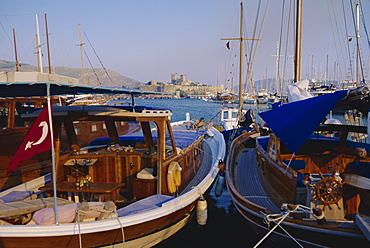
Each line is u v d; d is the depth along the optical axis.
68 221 5.30
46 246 4.95
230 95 51.09
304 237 5.91
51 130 4.93
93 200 7.37
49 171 10.96
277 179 7.73
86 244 5.23
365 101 6.93
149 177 7.42
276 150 7.88
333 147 8.43
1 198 6.47
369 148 8.08
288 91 9.64
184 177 9.02
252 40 19.95
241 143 14.97
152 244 6.39
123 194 7.97
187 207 7.09
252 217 6.95
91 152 8.10
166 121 7.72
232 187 8.38
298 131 6.48
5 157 10.07
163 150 7.34
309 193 6.50
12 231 4.72
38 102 12.21
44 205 5.64
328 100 6.88
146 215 5.79
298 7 11.78
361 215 6.78
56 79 5.33
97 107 7.33
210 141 15.86
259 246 7.73
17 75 4.90
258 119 36.06
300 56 11.97
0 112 10.12
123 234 5.30
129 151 8.13
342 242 5.56
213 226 8.86
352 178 6.72
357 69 22.84
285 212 6.20
